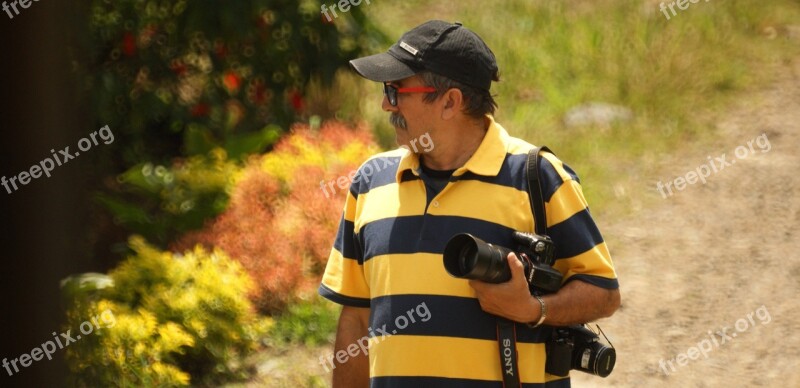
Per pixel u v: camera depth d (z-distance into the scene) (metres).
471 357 9.29
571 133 27.78
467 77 9.55
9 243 7.23
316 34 28.66
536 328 9.48
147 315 17.88
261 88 28.08
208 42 27.52
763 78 30.20
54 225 7.43
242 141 25.34
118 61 27.12
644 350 19.00
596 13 34.56
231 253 21.27
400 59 9.61
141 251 20.08
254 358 19.05
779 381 17.69
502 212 9.42
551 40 32.94
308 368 18.62
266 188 22.80
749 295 20.59
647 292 20.95
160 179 24.30
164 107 26.92
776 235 22.77
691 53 30.86
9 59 6.95
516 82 30.59
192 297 18.73
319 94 28.55
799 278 21.06
